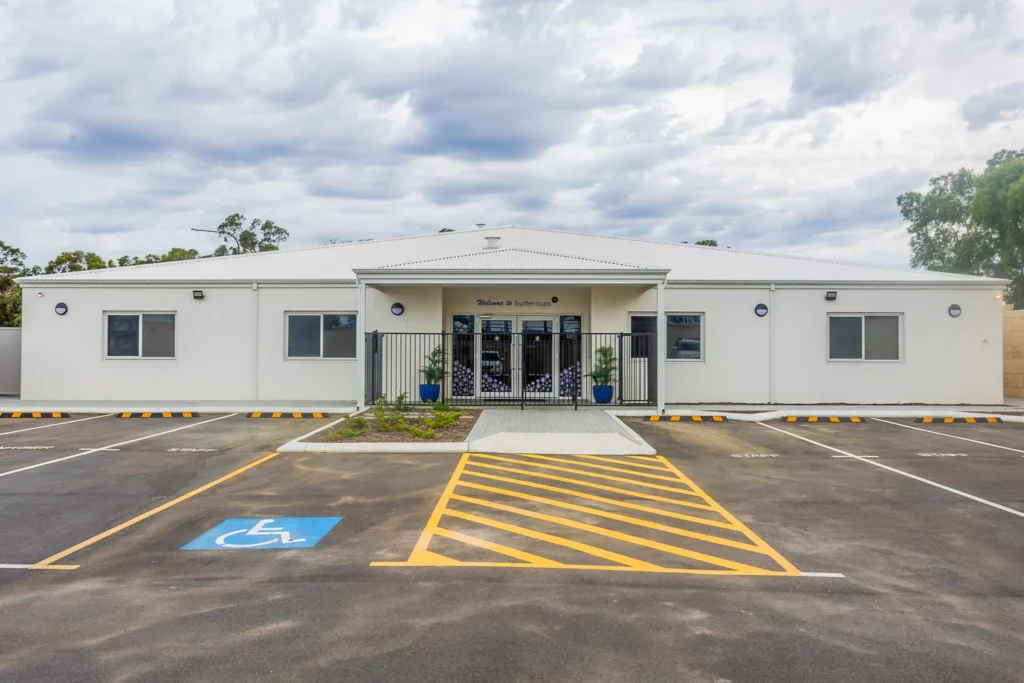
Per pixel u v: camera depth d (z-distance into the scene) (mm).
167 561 5727
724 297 17594
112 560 5754
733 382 17531
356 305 17812
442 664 3906
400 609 4707
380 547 6098
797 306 17547
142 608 4730
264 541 6281
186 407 16234
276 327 17859
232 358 17906
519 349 18297
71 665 3896
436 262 17406
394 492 8219
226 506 7539
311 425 14156
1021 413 15562
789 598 4945
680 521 6984
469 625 4445
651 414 15320
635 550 6039
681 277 18391
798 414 15242
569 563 5688
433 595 4969
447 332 18094
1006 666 3916
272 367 17859
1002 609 4758
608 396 16844
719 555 5910
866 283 17422
